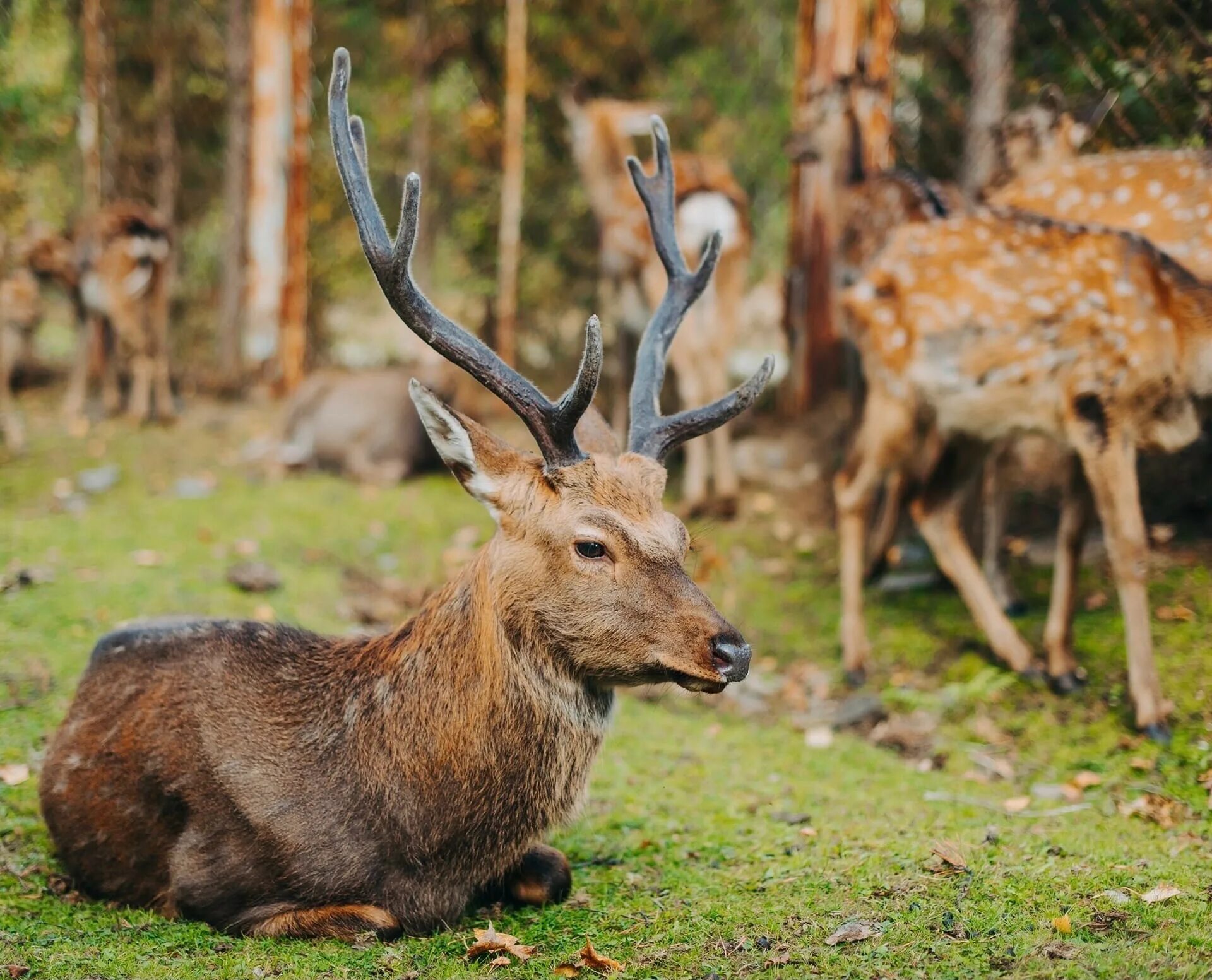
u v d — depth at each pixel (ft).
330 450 35.12
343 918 12.79
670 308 15.29
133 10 49.80
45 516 30.27
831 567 27.81
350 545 29.19
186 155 53.47
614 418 35.96
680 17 46.68
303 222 42.93
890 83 32.19
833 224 30.30
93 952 12.54
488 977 11.72
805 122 30.78
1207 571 23.41
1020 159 26.68
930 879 13.47
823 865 14.42
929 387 21.98
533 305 47.03
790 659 24.08
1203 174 21.88
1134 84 24.93
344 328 54.08
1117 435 20.01
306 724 13.53
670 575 12.53
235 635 14.55
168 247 39.83
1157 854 14.57
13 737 17.99
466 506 32.68
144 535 28.58
